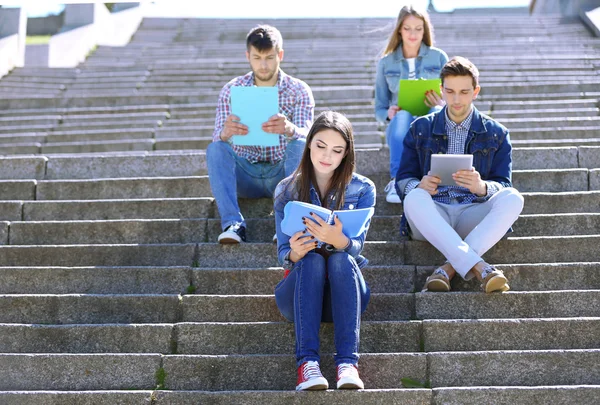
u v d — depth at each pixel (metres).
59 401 3.92
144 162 6.26
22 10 11.38
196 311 4.47
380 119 5.96
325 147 4.09
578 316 4.38
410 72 5.97
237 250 4.91
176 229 5.21
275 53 5.14
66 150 7.55
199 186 5.74
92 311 4.51
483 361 4.04
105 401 3.91
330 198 4.21
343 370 3.80
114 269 4.76
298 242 3.95
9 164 6.27
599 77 9.39
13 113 8.92
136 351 4.28
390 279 4.67
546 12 15.59
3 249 5.03
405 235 4.96
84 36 12.56
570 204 5.31
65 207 5.52
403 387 4.02
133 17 14.61
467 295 4.41
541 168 5.98
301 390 3.80
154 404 3.89
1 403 3.92
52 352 4.30
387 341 4.23
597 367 4.02
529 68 9.88
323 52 11.48
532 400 3.82
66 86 10.18
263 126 4.76
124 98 9.13
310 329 3.85
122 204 5.49
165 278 4.73
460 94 4.68
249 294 4.68
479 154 4.77
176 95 9.09
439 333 4.21
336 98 8.96
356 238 4.12
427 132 4.82
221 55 12.08
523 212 5.31
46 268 4.78
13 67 10.91
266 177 5.23
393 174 5.45
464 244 4.39
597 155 5.98
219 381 4.07
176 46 12.88
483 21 13.64
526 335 4.20
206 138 7.58
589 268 4.59
